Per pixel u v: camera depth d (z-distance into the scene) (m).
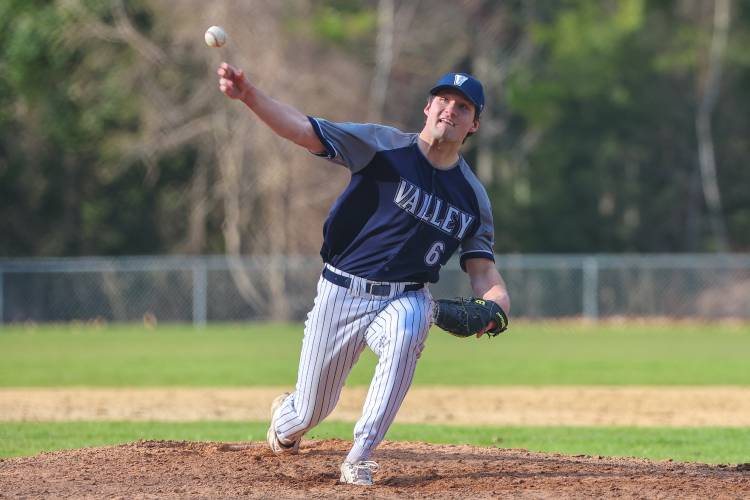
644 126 139.75
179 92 105.88
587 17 139.75
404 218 19.38
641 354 68.44
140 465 22.19
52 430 32.47
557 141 139.12
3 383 49.12
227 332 89.25
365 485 20.03
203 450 24.59
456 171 19.72
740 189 141.88
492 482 20.64
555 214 137.38
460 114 19.06
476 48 136.00
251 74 99.69
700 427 35.25
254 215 103.75
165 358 63.09
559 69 136.62
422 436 31.58
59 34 108.06
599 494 19.33
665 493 19.47
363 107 107.94
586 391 46.78
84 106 112.75
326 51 106.31
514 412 39.69
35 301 100.19
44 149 116.81
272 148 99.81
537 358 65.62
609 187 138.50
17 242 117.06
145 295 101.00
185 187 115.62
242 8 99.81
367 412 19.88
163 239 118.69
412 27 117.44
